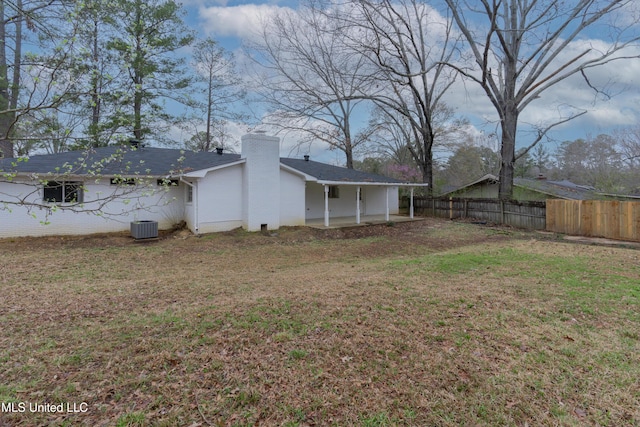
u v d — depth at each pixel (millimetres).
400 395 2574
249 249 9953
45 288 5516
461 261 7492
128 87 4895
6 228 9938
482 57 16266
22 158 3748
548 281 5762
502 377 2807
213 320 3959
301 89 22141
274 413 2363
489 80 16219
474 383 2727
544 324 3893
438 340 3479
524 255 8344
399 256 9039
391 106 20547
